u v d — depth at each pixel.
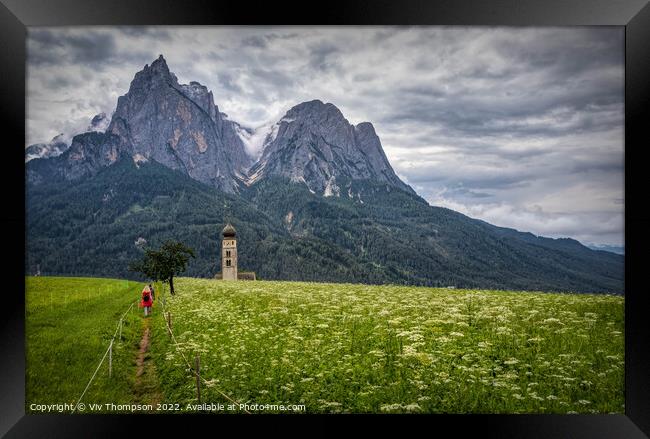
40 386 18.61
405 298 28.92
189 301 34.78
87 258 177.00
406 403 15.06
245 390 16.56
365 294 32.53
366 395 15.55
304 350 18.78
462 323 20.75
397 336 19.59
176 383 17.80
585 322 21.47
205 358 19.09
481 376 16.22
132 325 27.69
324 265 198.50
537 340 18.98
